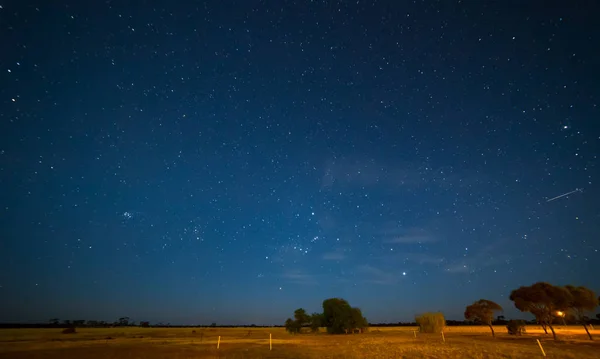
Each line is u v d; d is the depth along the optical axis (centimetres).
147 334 8169
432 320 7250
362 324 7756
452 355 2956
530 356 2791
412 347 3681
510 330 5931
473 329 9212
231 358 3011
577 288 4572
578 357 2722
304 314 8106
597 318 10469
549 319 4572
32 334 7819
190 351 3553
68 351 3597
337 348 3747
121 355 3191
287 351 3478
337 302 7944
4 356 3173
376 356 2986
